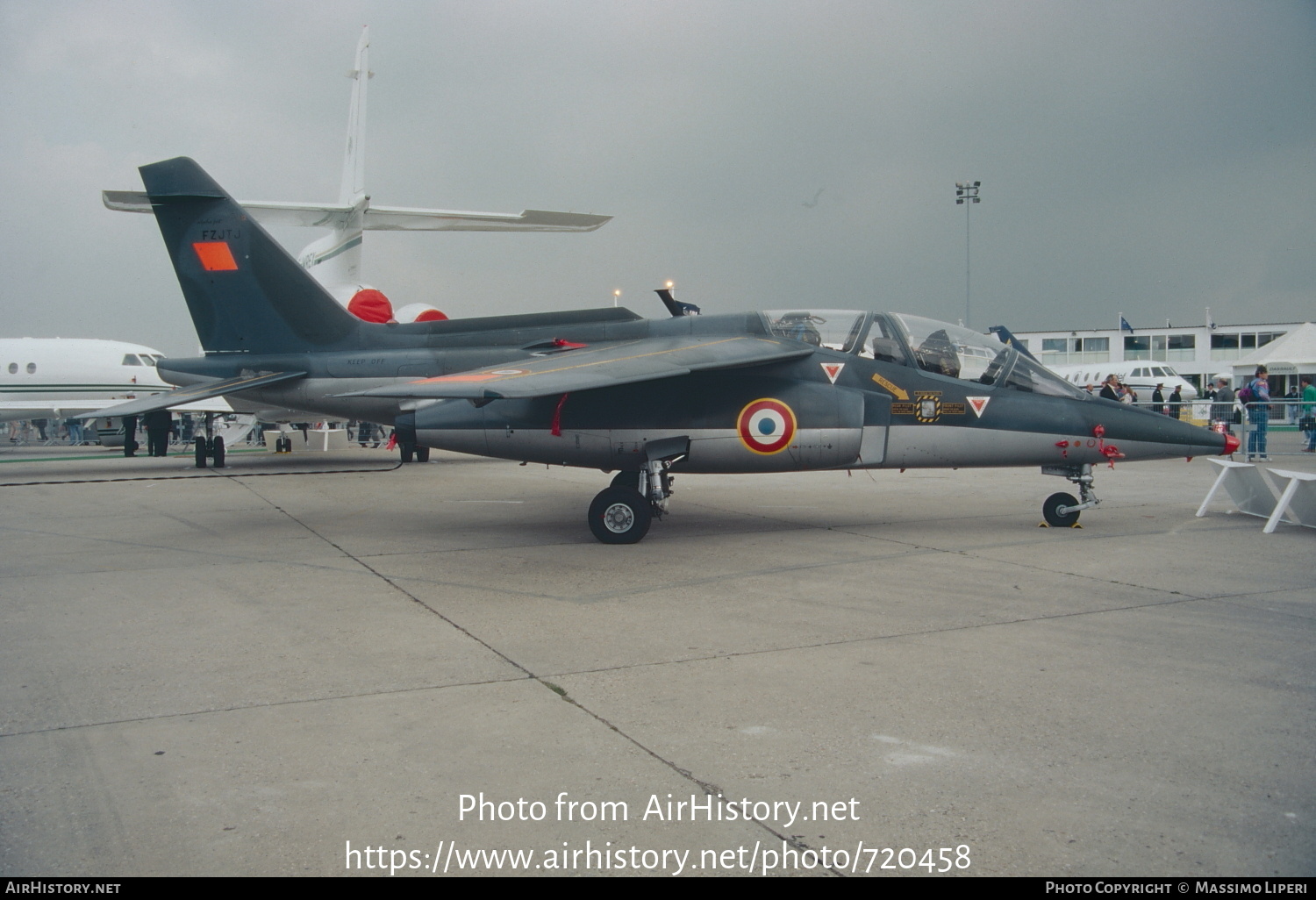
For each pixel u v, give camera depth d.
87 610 5.95
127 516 11.21
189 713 3.88
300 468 19.73
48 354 24.64
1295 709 3.82
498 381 7.89
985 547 8.25
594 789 3.08
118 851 2.67
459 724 3.72
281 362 11.94
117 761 3.36
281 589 6.62
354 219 20.84
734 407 8.91
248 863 2.59
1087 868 2.52
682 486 14.53
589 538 9.12
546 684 4.25
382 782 3.15
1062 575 6.86
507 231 21.48
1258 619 5.42
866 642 4.96
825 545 8.46
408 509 11.88
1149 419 9.22
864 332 9.41
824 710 3.85
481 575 7.08
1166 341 57.53
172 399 11.30
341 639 5.13
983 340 9.59
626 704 3.96
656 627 5.36
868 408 9.16
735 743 3.48
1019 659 4.60
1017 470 17.50
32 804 2.99
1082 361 59.47
